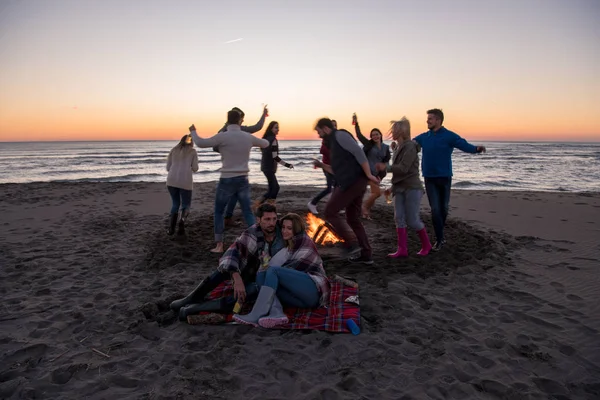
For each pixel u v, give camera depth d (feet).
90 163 143.02
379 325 11.00
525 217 28.53
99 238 21.03
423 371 8.86
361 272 15.17
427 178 17.22
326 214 15.76
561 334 10.67
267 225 11.42
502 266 16.51
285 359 9.28
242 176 17.07
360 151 14.47
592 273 15.75
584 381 8.60
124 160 158.51
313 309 11.62
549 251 19.03
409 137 16.12
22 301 12.64
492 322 11.39
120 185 48.70
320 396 7.93
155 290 13.56
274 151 23.75
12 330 10.66
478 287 14.08
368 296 12.96
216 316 10.84
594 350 9.84
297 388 8.21
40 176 93.30
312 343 9.97
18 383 8.24
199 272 15.42
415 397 7.95
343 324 10.73
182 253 17.66
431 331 10.71
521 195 42.11
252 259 11.89
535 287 14.19
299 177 89.86
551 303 12.73
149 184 50.29
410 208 16.43
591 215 29.37
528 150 278.05
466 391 8.18
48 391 8.03
